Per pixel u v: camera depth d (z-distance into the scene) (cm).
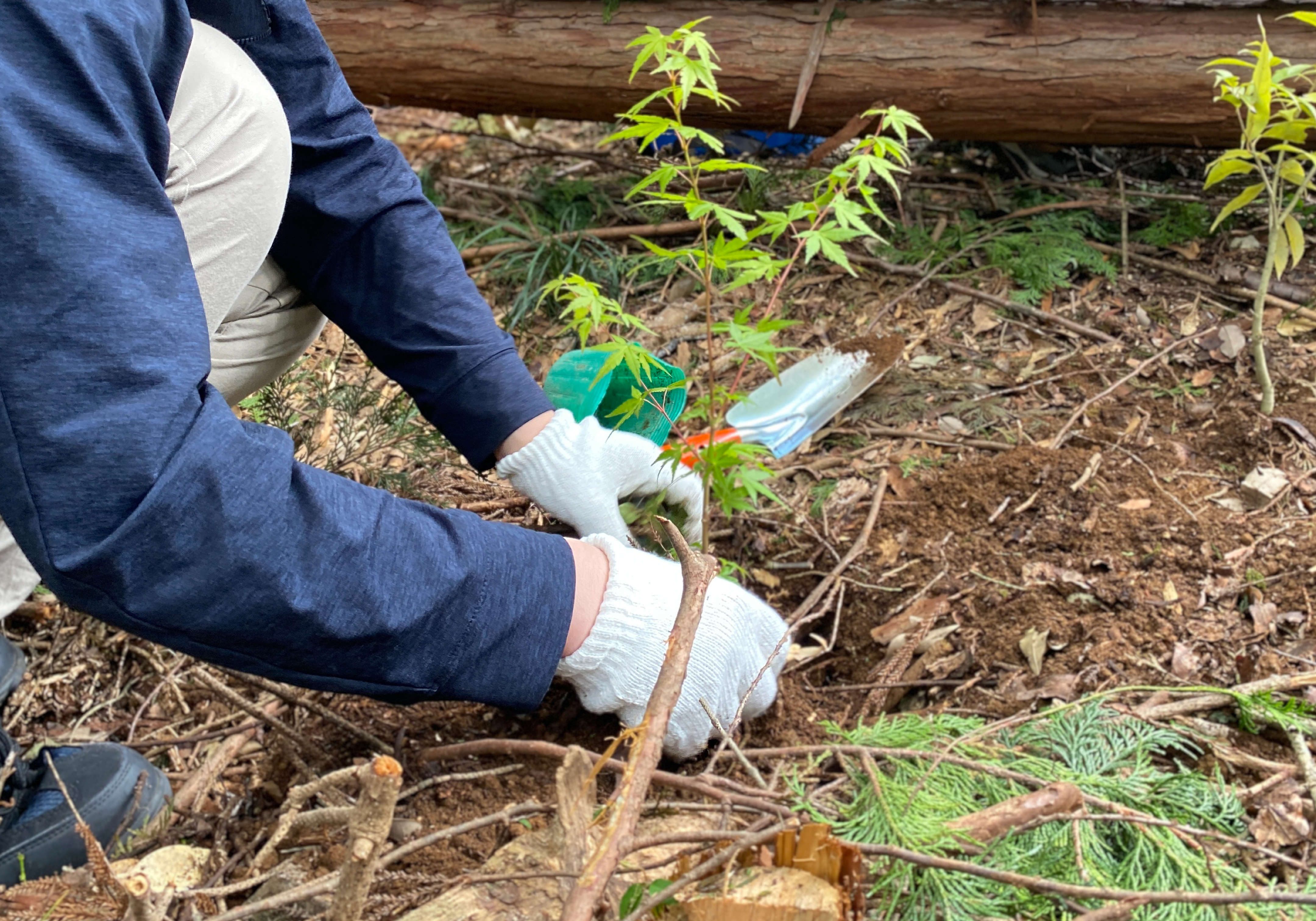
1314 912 135
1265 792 154
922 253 301
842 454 242
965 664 187
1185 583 194
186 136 142
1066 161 339
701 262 165
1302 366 246
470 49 308
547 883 133
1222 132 287
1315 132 284
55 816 151
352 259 166
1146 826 142
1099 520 210
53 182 104
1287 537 200
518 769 163
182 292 113
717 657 150
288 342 179
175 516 110
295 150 160
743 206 319
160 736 184
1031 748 162
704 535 182
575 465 170
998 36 286
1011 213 318
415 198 168
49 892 126
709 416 175
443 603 129
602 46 302
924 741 161
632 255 315
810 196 329
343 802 155
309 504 121
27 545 110
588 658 145
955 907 134
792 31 295
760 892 119
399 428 210
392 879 130
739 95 303
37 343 104
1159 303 278
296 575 118
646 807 150
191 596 114
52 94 106
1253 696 165
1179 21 279
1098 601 194
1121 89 284
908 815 143
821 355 254
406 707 179
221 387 172
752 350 157
